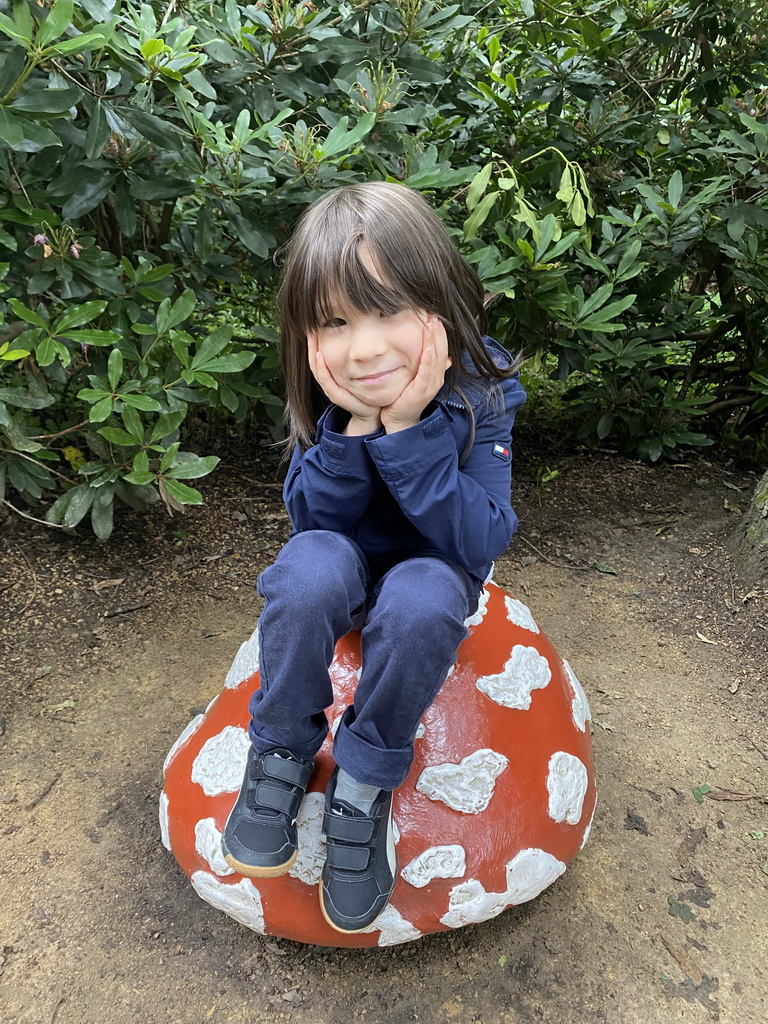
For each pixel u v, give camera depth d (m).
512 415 1.49
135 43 2.04
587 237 2.88
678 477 3.66
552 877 1.55
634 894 1.77
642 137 3.39
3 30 1.79
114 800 1.99
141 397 2.31
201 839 1.51
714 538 3.17
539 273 2.67
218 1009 1.53
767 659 2.55
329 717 1.49
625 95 3.68
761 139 2.78
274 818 1.33
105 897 1.74
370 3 2.57
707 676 2.50
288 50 2.40
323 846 1.41
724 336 3.83
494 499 1.39
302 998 1.55
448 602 1.23
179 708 2.29
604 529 3.27
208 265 2.79
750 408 3.77
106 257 2.38
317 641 1.23
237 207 2.37
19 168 2.32
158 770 2.08
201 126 2.17
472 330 1.38
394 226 1.22
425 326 1.24
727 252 3.04
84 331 2.26
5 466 2.54
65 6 1.71
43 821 1.92
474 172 2.45
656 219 3.11
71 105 1.84
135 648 2.51
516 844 1.48
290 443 1.71
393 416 1.28
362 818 1.31
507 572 3.02
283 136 2.29
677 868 1.84
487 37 3.27
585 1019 1.51
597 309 2.91
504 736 1.54
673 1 3.40
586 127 3.25
